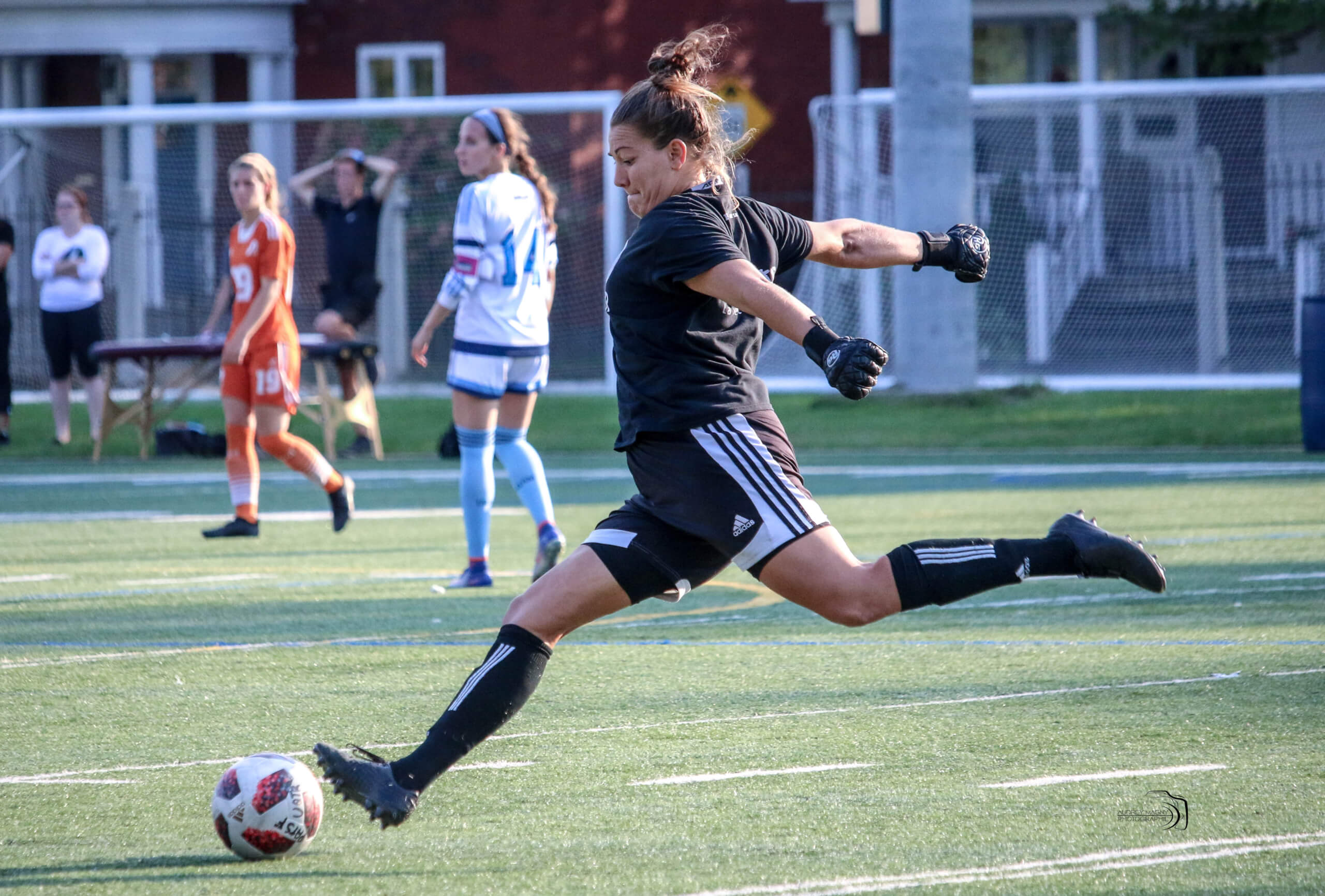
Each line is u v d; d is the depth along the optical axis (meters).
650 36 90.00
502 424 26.89
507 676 12.05
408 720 17.25
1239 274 74.25
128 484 46.38
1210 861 11.73
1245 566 27.50
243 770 12.20
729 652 20.89
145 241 73.75
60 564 30.70
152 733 16.70
